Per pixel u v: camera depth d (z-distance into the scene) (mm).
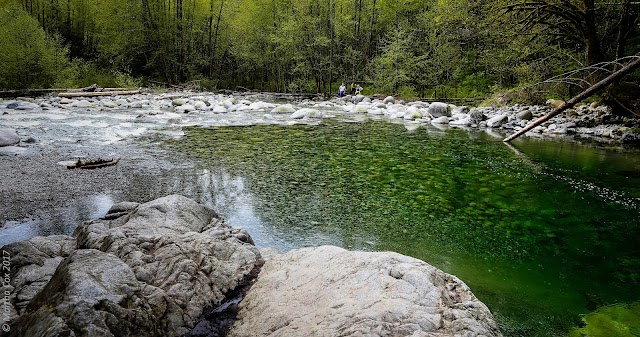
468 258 5715
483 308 3199
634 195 8680
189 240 4238
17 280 3703
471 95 30859
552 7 16547
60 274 3209
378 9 35812
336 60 37562
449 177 9977
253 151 12320
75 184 8312
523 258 5734
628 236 6523
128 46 36531
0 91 24922
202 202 7699
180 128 16094
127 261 3721
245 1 36844
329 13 35906
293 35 34344
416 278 3367
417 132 17000
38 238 4496
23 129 14016
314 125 18391
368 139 15070
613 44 21734
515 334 3949
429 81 31891
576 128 17188
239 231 5102
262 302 3549
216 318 3488
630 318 4242
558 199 8398
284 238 6254
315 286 3596
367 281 3459
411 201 8148
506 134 16797
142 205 5273
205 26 39031
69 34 38375
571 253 5902
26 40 26875
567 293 4781
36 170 9125
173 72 38750
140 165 10094
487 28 18609
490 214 7488
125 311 2979
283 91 40531
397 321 2861
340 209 7609
